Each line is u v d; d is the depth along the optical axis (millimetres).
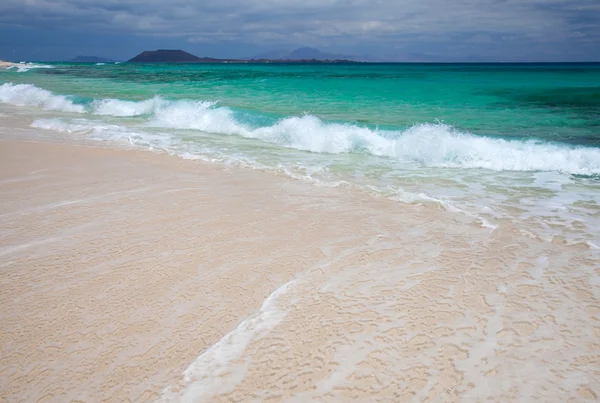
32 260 4156
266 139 11078
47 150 9062
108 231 4855
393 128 11422
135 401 2441
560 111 14617
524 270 3904
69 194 6191
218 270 3939
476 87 23031
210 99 18312
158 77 35938
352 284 3664
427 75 37469
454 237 4703
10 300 3480
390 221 5203
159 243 4531
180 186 6656
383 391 2447
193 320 3184
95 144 9977
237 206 5719
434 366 2635
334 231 4871
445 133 9859
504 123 12531
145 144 10156
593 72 41156
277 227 4992
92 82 29250
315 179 7215
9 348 2918
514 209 5715
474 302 3352
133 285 3686
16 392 2541
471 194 6441
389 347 2820
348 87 24094
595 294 3457
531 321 3092
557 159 8180
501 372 2574
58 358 2816
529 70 49594
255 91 22172
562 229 4957
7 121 13523
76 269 3975
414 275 3812
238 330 3047
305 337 2945
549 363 2646
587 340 2865
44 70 52281
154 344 2924
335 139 9953
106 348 2898
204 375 2617
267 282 3723
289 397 2426
